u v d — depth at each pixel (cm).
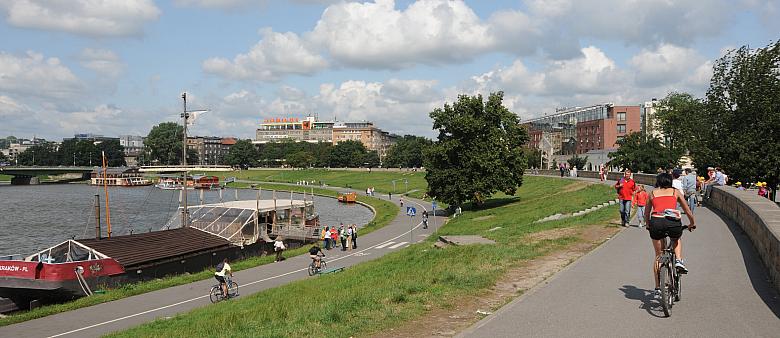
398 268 2192
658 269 1116
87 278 3309
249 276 3606
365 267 2900
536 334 1009
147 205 11469
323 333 1126
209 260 4234
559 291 1315
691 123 5350
